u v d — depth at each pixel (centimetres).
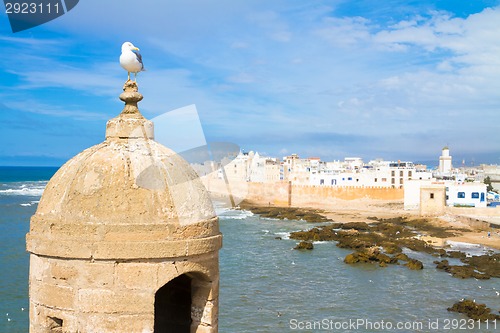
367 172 12431
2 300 3597
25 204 10900
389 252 5712
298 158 15700
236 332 3130
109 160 757
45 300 746
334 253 5722
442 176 12656
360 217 9438
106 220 722
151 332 727
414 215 9044
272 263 5131
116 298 719
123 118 805
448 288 4188
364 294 3991
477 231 7238
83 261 720
